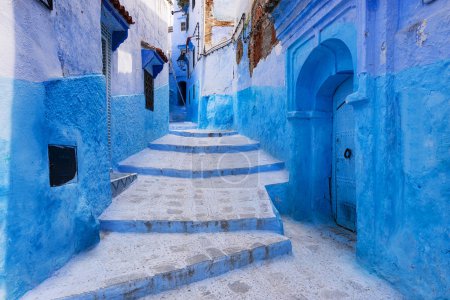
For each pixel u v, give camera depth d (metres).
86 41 3.20
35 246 2.29
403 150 2.62
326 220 4.98
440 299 2.23
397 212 2.69
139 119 6.82
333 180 5.01
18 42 2.11
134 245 3.17
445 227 2.20
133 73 6.39
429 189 2.34
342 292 2.68
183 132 9.47
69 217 2.77
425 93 2.38
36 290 2.25
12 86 2.05
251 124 8.30
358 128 3.13
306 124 5.14
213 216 3.77
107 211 3.73
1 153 1.96
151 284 2.54
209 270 2.87
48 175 2.46
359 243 3.18
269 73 6.63
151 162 6.15
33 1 2.28
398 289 2.65
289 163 5.33
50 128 2.49
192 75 18.22
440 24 2.25
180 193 4.81
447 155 2.19
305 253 3.54
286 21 5.14
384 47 2.75
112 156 5.44
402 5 2.71
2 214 1.96
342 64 4.18
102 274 2.53
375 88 2.90
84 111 3.10
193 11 17.03
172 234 3.51
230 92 11.85
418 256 2.44
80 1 3.06
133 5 6.30
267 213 3.93
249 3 8.43
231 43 11.50
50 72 2.50
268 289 2.73
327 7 3.90
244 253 3.11
